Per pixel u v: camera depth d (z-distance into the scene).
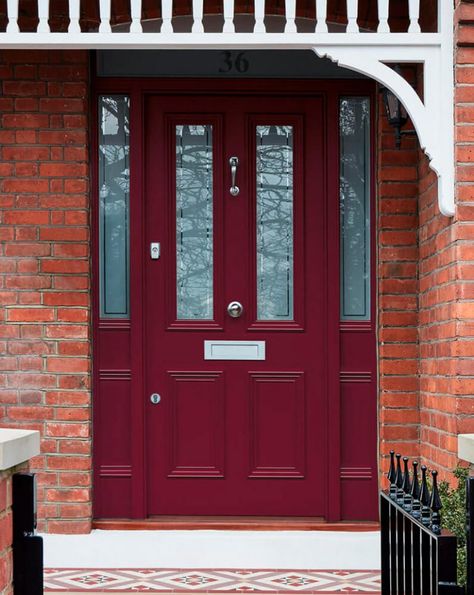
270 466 6.46
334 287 6.41
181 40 5.20
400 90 5.27
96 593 5.16
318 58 6.45
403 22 6.30
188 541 6.11
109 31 5.20
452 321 5.31
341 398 6.42
